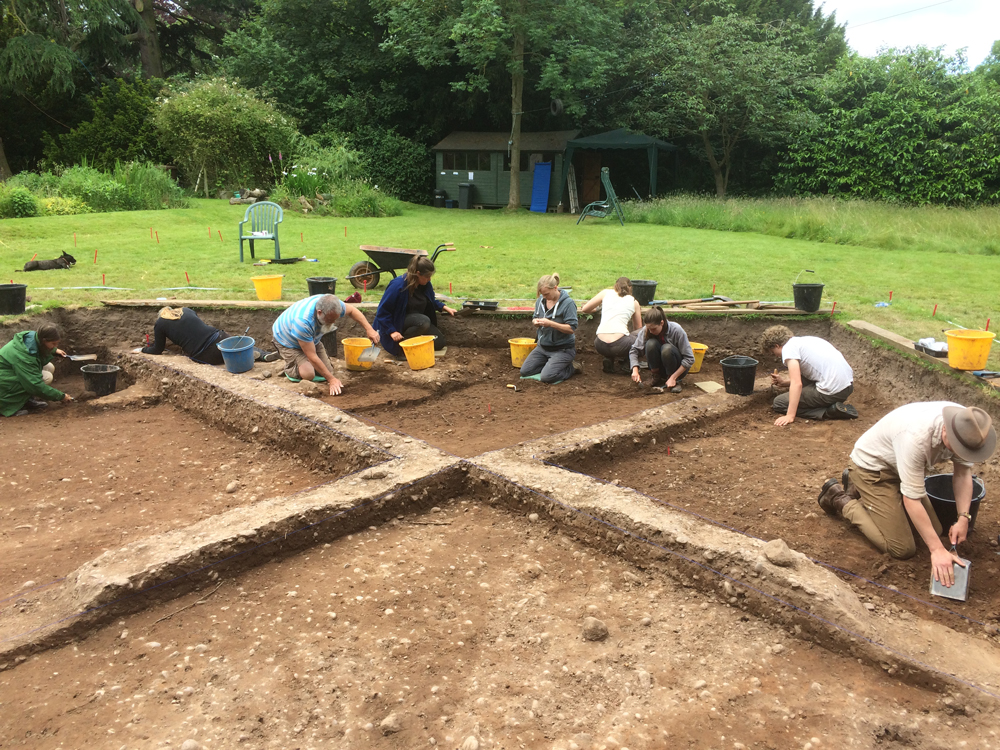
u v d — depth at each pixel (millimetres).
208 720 2729
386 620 3363
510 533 4207
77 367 7727
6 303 7344
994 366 6125
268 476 5113
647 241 13672
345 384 6809
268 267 10523
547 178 22109
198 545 3652
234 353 6668
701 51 21000
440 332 7961
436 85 25109
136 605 3426
